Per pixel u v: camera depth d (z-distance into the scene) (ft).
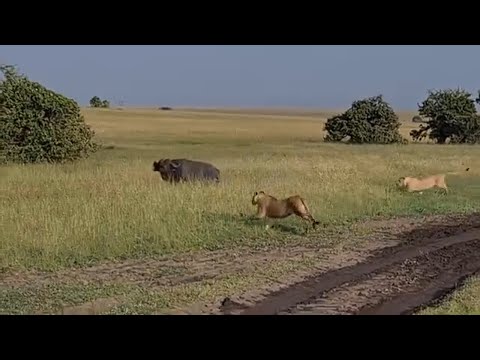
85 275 31.94
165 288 29.63
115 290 29.12
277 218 43.60
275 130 259.60
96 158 104.58
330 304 27.73
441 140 211.41
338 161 89.56
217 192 50.67
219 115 373.61
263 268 33.78
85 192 50.26
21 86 91.15
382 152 123.75
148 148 144.46
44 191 51.85
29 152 90.53
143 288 29.58
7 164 84.02
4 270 32.32
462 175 87.45
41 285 29.94
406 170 85.46
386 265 35.53
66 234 36.45
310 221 42.83
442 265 35.78
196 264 34.60
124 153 123.44
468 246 41.34
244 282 30.78
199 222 42.50
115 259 35.24
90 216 39.91
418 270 34.50
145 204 43.70
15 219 39.06
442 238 43.96
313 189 55.88
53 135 91.40
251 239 40.98
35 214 40.42
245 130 254.47
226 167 79.10
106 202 43.88
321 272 33.47
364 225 47.73
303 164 80.94
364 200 55.57
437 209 56.65
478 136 205.87
